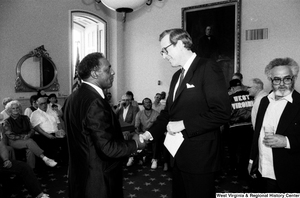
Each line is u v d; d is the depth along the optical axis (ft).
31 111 17.81
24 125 13.82
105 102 5.02
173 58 5.11
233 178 12.76
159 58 27.61
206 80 4.68
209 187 4.94
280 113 5.88
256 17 22.13
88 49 30.19
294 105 5.66
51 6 23.29
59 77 24.02
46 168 14.49
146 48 28.35
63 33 24.34
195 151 4.88
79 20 28.45
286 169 5.59
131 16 29.12
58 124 16.52
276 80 5.77
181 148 5.04
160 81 27.63
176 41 4.93
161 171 14.16
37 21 22.24
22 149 13.47
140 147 5.62
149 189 11.60
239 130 12.21
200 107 4.81
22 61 20.97
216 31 23.93
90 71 5.21
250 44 22.49
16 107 13.66
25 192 11.12
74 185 5.13
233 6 22.94
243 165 12.45
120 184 5.43
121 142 5.05
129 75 29.55
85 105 4.82
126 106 18.29
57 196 10.77
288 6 20.74
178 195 5.48
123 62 29.84
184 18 25.53
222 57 23.75
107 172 5.03
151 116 15.72
